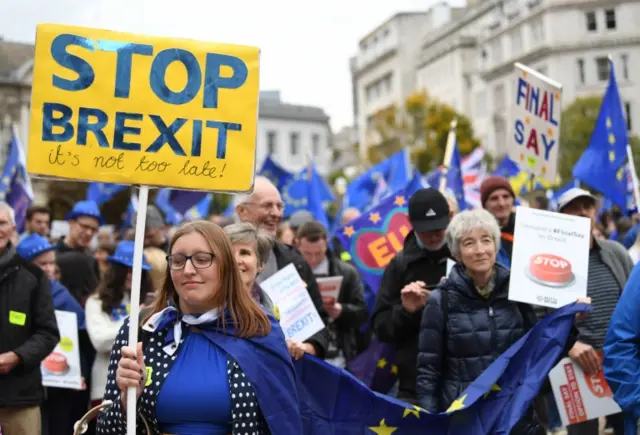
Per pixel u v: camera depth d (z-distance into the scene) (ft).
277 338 11.82
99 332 20.85
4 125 200.03
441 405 16.02
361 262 26.32
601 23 185.37
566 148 135.23
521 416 15.10
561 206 19.71
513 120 25.17
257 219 18.88
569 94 187.42
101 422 11.51
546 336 15.61
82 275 26.96
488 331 15.72
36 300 18.38
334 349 21.38
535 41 195.00
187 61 12.85
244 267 14.90
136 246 11.97
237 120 12.91
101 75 12.60
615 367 13.10
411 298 17.78
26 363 17.71
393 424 15.98
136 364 11.00
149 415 11.23
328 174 268.00
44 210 29.63
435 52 245.04
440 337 15.93
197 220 11.80
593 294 18.88
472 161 48.37
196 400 11.12
